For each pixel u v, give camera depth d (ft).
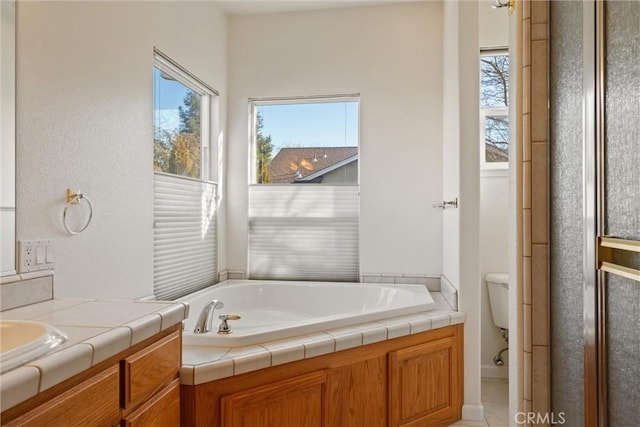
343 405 5.64
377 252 9.92
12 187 4.25
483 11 9.55
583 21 3.24
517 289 4.16
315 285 9.68
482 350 9.48
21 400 2.28
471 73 7.36
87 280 5.41
